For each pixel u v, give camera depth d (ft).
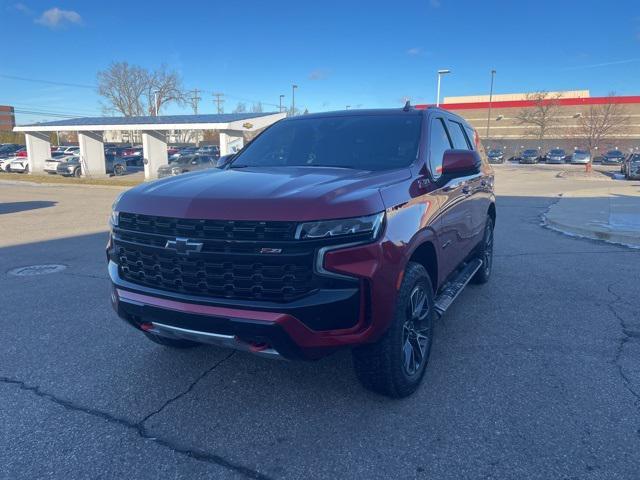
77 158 111.14
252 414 10.58
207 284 9.44
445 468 8.75
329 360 13.14
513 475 8.52
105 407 10.91
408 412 10.55
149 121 105.19
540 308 17.25
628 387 11.55
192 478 8.59
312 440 9.62
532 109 206.39
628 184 82.23
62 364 13.06
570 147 182.80
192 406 10.92
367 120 14.37
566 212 41.78
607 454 9.04
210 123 94.58
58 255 26.76
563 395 11.20
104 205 53.06
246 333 9.04
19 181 91.81
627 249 27.48
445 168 11.89
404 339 10.74
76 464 8.96
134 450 9.37
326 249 8.84
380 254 9.25
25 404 11.03
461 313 16.78
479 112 223.10
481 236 18.53
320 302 8.86
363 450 9.29
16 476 8.63
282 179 10.62
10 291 19.72
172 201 9.78
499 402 10.92
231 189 9.84
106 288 20.16
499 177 103.60
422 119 13.82
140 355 13.58
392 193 10.16
